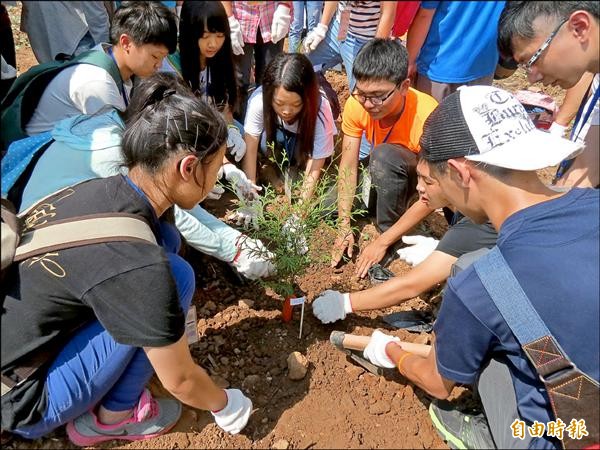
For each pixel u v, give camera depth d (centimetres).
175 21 224
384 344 203
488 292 147
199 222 230
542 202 148
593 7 160
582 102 229
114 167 195
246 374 219
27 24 259
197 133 155
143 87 191
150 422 191
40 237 159
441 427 192
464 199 158
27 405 167
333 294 233
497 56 241
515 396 170
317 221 229
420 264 223
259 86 298
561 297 140
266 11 199
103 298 152
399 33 220
